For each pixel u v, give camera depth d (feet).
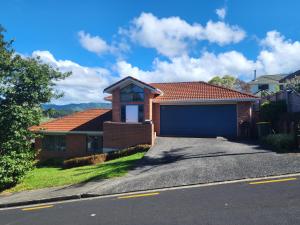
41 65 59.62
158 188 38.45
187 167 46.24
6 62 56.13
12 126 55.16
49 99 60.18
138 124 72.74
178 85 98.27
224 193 32.73
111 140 77.10
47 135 89.61
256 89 172.76
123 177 45.39
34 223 29.73
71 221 28.89
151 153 61.36
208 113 84.53
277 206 27.04
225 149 58.59
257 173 39.50
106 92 86.53
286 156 46.50
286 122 65.05
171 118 86.48
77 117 94.79
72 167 69.62
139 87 84.17
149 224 25.79
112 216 29.04
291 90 70.59
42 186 48.08
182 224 24.98
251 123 82.28
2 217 33.78
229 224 23.98
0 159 52.03
